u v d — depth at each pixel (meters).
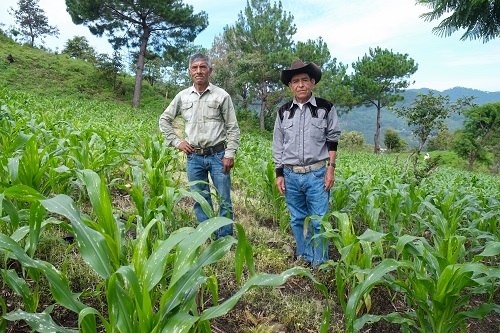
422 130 8.55
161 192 3.63
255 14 32.41
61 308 2.22
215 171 3.51
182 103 3.49
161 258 1.47
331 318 2.67
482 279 1.91
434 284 2.15
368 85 35.31
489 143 35.06
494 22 6.98
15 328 2.00
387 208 4.21
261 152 10.15
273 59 30.80
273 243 3.93
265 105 34.22
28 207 2.94
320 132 3.33
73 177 3.17
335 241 2.79
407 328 2.21
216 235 3.68
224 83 31.55
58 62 31.92
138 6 24.77
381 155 30.33
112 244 1.71
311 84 3.36
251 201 5.19
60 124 6.24
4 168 2.88
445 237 3.03
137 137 6.06
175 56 28.67
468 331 2.76
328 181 3.35
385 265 1.88
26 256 1.50
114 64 29.92
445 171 20.22
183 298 1.56
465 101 8.19
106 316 2.21
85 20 25.11
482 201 4.84
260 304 2.69
